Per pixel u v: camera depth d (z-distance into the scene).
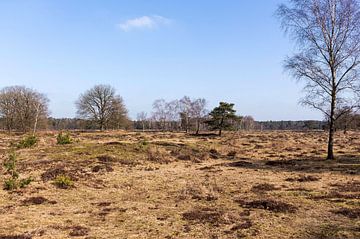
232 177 19.56
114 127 95.62
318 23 27.69
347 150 37.59
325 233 9.46
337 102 28.28
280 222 10.57
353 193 14.52
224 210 12.09
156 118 126.81
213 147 39.69
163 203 13.30
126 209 12.32
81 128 106.06
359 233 9.39
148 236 9.47
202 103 91.88
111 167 22.06
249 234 9.52
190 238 9.29
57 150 27.69
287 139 57.44
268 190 15.58
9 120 85.12
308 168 23.23
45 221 10.77
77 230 9.90
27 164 21.48
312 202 13.02
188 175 20.33
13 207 12.38
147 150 29.61
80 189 15.73
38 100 85.75
